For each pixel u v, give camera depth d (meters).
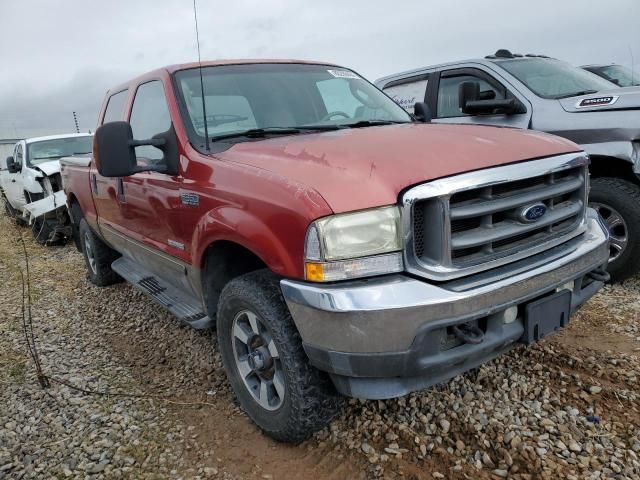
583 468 2.43
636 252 4.36
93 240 5.59
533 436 2.66
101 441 2.88
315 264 2.23
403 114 4.11
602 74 7.32
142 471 2.63
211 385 3.45
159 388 3.46
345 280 2.22
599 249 2.85
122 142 3.04
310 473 2.56
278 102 3.61
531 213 2.49
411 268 2.23
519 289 2.39
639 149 4.36
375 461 2.57
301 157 2.61
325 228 2.19
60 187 8.74
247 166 2.71
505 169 2.40
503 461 2.51
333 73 4.14
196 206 2.99
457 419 2.84
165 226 3.49
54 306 5.26
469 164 2.37
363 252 2.21
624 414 2.80
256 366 2.75
